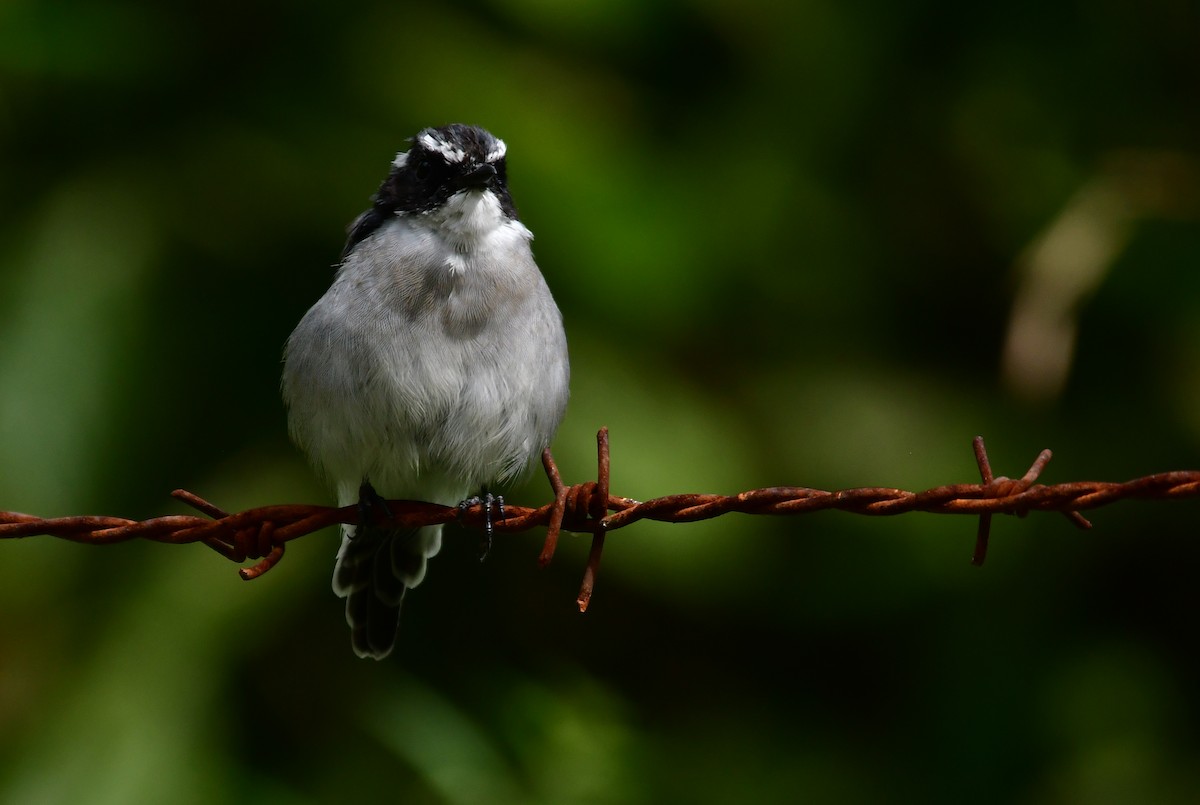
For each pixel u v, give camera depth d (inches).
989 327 557.9
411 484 346.0
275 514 279.1
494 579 494.6
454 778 391.2
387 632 352.2
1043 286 490.9
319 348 323.3
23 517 272.5
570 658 509.4
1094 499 241.4
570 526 271.7
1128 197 515.8
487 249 324.8
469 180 323.0
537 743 387.9
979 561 251.8
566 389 348.5
